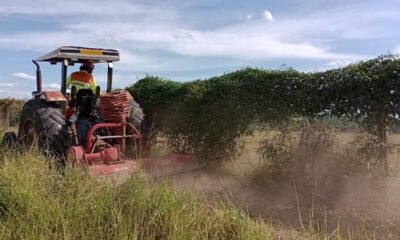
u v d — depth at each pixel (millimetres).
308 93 6613
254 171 7168
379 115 6023
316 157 6305
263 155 7016
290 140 6820
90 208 4516
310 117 6641
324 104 6445
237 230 4379
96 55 7695
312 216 5219
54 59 7902
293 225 5234
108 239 4141
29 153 6113
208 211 4727
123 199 4738
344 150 6211
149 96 9305
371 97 6039
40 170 5543
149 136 8211
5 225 4230
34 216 4352
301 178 6402
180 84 8930
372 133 6105
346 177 5945
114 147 6719
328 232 4906
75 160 6016
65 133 6953
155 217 4430
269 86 7016
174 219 4340
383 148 5914
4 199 4691
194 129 8062
